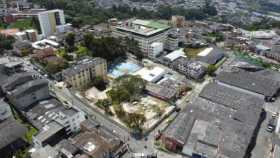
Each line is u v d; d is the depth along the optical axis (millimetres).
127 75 138125
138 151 93062
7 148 90125
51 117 102312
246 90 128500
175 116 113750
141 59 174875
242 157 83000
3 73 130750
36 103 113625
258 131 104125
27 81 121250
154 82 143000
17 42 175375
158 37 188000
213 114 106812
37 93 113688
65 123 96625
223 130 96125
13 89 115875
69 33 185625
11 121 98812
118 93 122938
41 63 155625
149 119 110750
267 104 123500
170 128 97750
